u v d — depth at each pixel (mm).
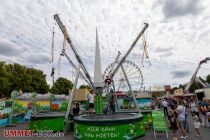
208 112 13047
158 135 11227
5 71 44781
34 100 22969
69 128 13570
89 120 9812
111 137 9562
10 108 18859
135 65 28641
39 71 55344
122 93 31297
